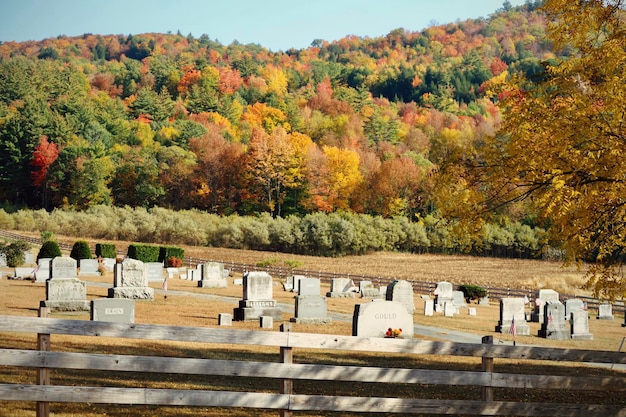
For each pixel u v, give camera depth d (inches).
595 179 695.7
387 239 4564.5
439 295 1959.9
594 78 758.5
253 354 983.0
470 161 817.5
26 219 4392.2
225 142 6323.8
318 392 711.1
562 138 705.0
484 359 503.8
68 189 5442.9
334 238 4355.3
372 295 2193.7
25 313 1315.2
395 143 7701.8
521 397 735.1
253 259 3772.1
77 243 2539.4
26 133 5826.8
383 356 1040.2
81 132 6437.0
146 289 1680.6
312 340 460.4
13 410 495.2
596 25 754.8
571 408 517.7
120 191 5541.3
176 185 5664.4
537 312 1854.1
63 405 526.3
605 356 516.7
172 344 1016.2
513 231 4281.5
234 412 558.3
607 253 733.3
